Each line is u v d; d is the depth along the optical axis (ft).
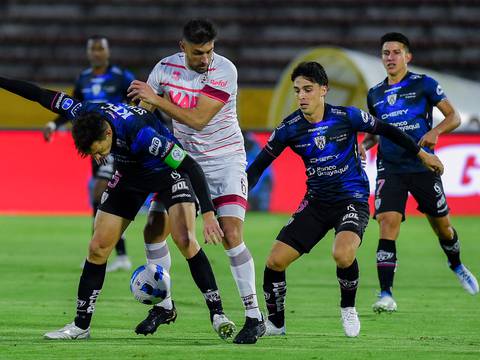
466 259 133.08
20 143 197.16
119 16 275.59
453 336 76.48
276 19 270.46
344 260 72.23
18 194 196.85
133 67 267.59
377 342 72.08
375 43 265.75
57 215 193.16
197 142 75.20
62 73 268.62
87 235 160.86
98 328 79.00
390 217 92.68
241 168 75.92
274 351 66.64
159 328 79.46
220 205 74.84
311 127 75.05
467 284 99.81
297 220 75.46
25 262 127.75
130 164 70.18
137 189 71.51
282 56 266.77
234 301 96.58
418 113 95.81
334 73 232.53
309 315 88.12
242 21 271.49
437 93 95.40
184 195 71.51
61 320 83.10
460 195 190.19
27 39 272.31
